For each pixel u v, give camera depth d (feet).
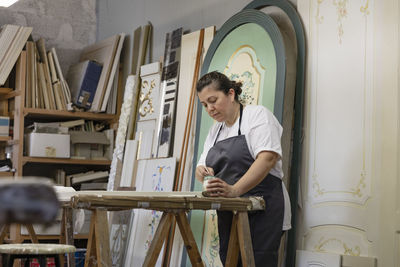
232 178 10.90
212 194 9.93
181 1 18.78
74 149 21.22
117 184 19.11
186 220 10.05
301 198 12.80
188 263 14.60
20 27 20.42
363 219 11.30
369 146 11.34
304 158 12.85
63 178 21.21
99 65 21.49
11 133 20.77
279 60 13.02
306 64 13.10
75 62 24.04
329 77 12.43
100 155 21.70
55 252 9.99
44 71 20.95
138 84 19.79
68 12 24.09
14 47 20.20
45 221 3.41
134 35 21.16
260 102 13.37
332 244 11.91
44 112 20.39
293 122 13.04
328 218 12.05
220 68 15.06
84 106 20.99
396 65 10.96
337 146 12.05
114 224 18.25
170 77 17.70
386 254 10.76
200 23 17.67
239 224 10.14
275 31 13.30
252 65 13.93
